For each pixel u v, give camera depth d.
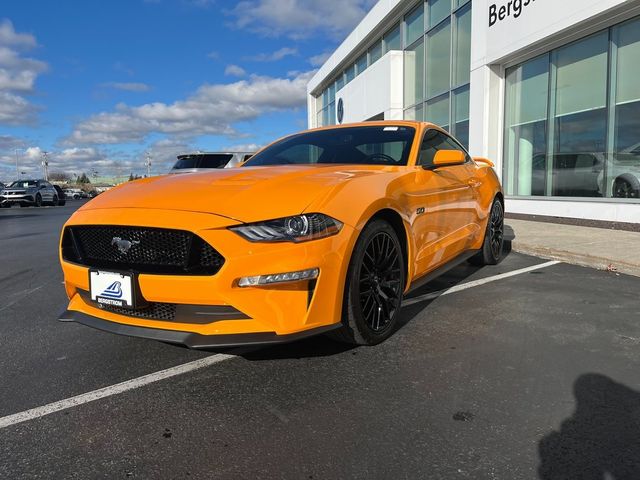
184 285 2.38
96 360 2.95
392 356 2.87
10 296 4.75
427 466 1.84
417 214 3.33
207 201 2.54
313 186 2.67
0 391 2.55
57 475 1.83
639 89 7.84
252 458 1.92
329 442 2.01
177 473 1.83
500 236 5.55
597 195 8.73
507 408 2.25
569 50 9.17
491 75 10.88
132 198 2.75
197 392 2.49
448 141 4.67
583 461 1.84
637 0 7.34
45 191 31.03
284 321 2.42
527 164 10.48
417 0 14.65
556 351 2.91
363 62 20.33
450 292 4.30
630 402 2.28
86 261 2.74
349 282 2.68
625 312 3.64
